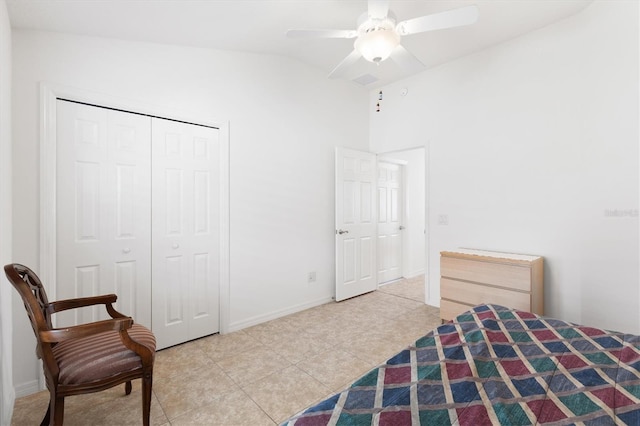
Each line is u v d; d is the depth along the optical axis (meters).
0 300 1.57
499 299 2.70
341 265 3.88
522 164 2.96
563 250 2.72
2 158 1.68
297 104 3.53
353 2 2.22
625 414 0.92
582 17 2.57
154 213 2.56
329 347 2.62
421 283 4.84
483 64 3.22
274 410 1.83
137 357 1.59
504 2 2.42
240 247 3.04
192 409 1.83
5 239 1.77
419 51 3.24
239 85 3.03
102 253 2.32
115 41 2.35
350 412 0.93
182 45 2.67
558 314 2.75
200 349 2.60
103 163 2.33
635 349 1.28
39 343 1.44
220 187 2.92
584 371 1.15
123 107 2.38
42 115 2.04
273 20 2.44
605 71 2.45
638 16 2.24
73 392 1.43
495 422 0.89
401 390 1.04
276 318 3.32
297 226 3.54
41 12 1.88
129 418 1.77
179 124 2.70
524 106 2.94
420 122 3.79
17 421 1.75
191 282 2.76
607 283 2.47
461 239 3.41
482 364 1.20
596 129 2.51
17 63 1.98
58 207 2.14
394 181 5.11
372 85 4.20
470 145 3.33
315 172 3.74
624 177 2.36
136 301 2.48
